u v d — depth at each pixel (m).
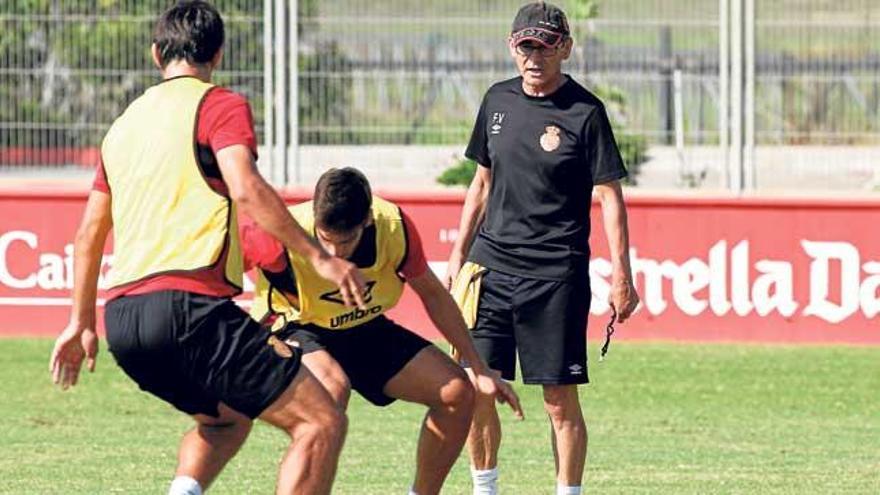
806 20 55.38
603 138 27.28
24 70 55.25
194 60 21.20
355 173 23.59
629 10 56.31
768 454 35.09
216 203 20.42
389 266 24.33
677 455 34.84
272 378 20.48
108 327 20.66
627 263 27.38
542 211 27.28
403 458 34.12
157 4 55.25
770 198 50.75
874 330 50.66
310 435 20.67
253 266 24.50
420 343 24.95
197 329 20.23
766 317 51.06
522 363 27.39
